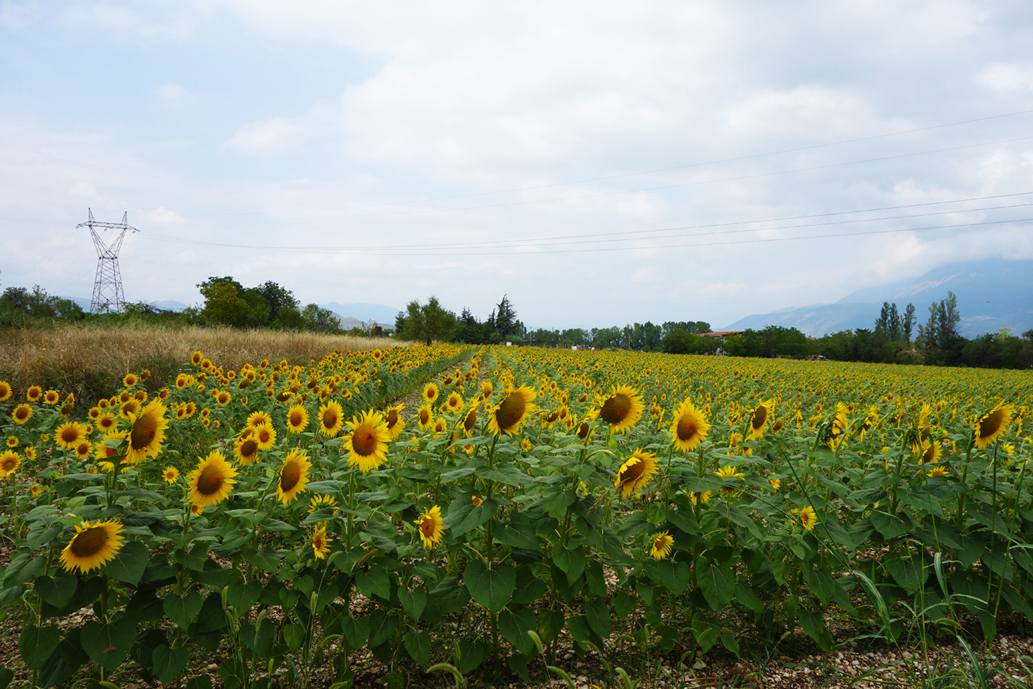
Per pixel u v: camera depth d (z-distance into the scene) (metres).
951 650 3.25
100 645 2.14
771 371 23.69
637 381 12.28
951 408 8.76
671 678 2.88
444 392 7.08
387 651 2.70
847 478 4.03
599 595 2.80
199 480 2.34
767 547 3.26
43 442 5.39
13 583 2.02
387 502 3.16
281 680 2.80
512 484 2.44
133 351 12.40
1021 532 3.27
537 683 2.86
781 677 2.95
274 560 2.45
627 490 2.66
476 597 2.48
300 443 5.15
